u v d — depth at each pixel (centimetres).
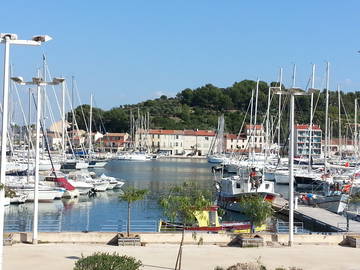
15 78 2816
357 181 7725
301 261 2738
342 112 16725
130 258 1870
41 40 2158
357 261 2764
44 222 5084
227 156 17000
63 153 11119
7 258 2611
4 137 2075
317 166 10562
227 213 5678
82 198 7038
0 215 2053
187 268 2512
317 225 4759
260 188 5709
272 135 12900
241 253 2892
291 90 3141
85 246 2980
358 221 4844
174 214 2755
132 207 6294
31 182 6500
